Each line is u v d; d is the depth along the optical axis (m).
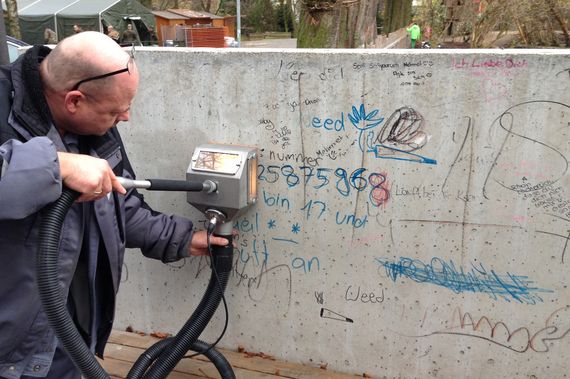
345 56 2.00
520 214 1.97
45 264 1.35
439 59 1.90
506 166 1.94
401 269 2.16
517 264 2.02
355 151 2.10
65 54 1.46
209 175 2.10
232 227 2.24
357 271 2.23
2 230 1.40
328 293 2.30
